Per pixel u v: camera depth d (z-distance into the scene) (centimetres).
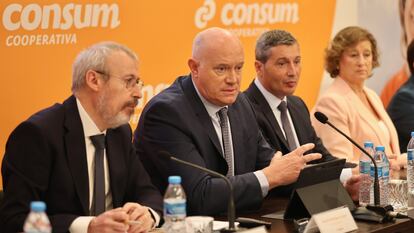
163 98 373
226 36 372
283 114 440
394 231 336
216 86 369
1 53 438
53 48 459
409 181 411
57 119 325
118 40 489
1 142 443
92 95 327
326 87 626
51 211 320
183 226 295
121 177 341
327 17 627
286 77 433
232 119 388
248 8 562
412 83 684
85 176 325
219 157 372
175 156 359
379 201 358
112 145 342
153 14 505
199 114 374
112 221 298
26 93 450
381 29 676
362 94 522
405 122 664
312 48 615
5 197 315
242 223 320
